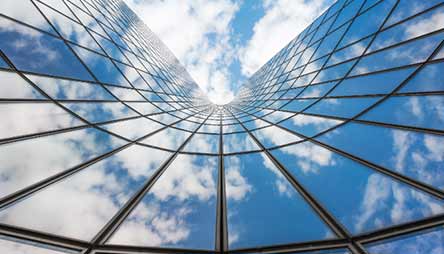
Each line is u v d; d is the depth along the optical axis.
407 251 3.47
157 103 12.92
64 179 4.52
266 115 12.51
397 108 6.88
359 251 3.64
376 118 7.05
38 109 5.90
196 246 4.07
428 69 7.45
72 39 10.36
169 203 4.93
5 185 3.83
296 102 12.49
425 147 5.09
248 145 8.22
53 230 3.57
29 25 8.16
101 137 6.51
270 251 3.93
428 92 6.65
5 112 5.14
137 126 8.43
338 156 6.09
